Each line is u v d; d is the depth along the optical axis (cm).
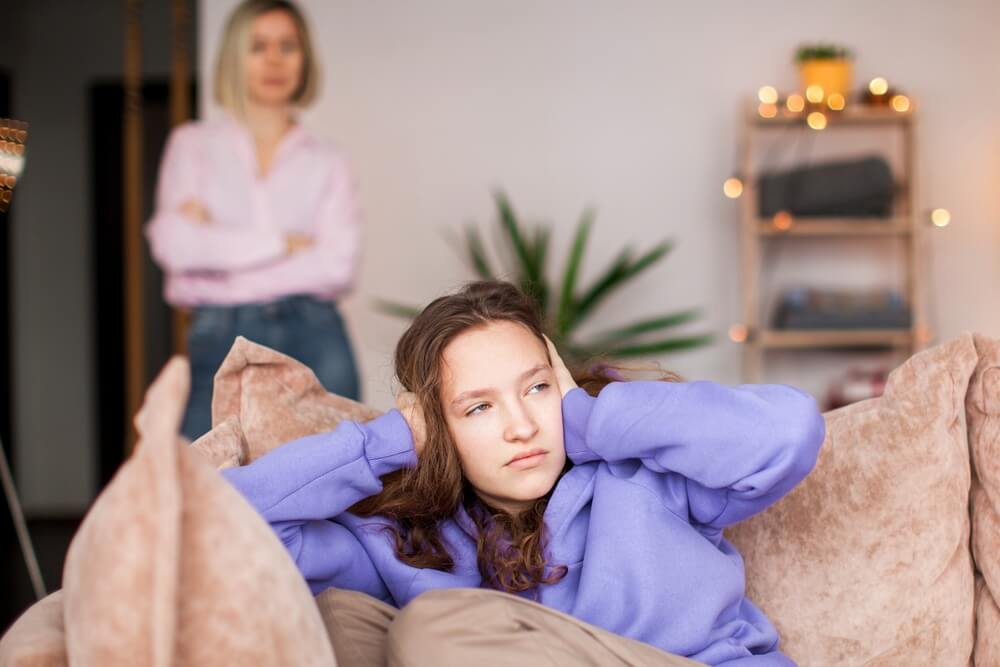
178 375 80
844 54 419
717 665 111
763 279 444
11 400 507
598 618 114
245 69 360
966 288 441
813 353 441
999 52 439
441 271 443
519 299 127
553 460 122
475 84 443
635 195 444
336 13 442
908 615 116
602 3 443
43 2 511
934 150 441
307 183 353
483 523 126
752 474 110
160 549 75
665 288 445
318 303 350
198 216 350
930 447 118
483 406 120
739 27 442
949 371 119
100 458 514
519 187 445
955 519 117
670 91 443
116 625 76
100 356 513
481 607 97
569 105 445
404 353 126
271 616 82
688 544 116
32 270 513
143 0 506
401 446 121
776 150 443
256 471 113
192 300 348
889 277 442
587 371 143
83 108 511
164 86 506
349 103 442
